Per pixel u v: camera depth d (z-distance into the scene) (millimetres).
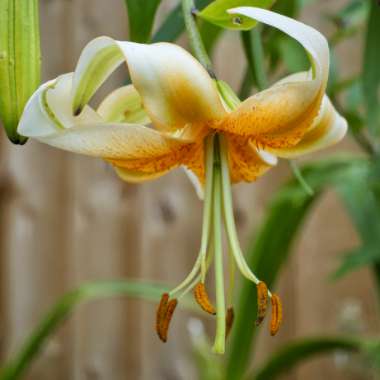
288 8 804
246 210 1461
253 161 663
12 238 1451
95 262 1469
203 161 655
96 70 586
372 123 810
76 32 1429
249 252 1026
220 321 634
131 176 657
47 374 1455
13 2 614
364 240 1004
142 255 1476
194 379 1476
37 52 620
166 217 1481
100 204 1472
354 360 1262
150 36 650
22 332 1449
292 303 1483
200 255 657
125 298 1498
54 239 1464
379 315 1468
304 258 1486
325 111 649
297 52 860
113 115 632
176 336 1485
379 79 797
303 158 1452
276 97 602
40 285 1458
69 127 588
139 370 1490
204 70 597
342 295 1482
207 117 605
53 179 1465
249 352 1041
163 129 602
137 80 583
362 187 1007
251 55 708
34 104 587
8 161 1451
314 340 1026
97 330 1487
